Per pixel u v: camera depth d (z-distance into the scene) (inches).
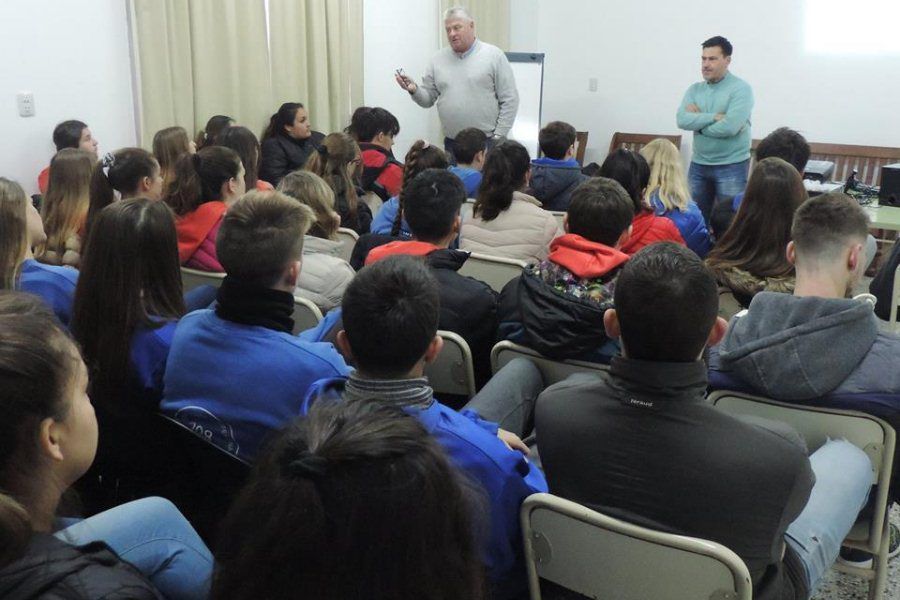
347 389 47.1
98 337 60.3
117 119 169.6
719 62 201.0
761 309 61.3
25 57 149.6
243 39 191.2
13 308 32.5
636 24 271.0
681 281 43.2
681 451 43.3
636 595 45.6
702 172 211.2
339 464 22.5
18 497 29.8
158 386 61.1
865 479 56.3
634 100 277.7
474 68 203.2
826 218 64.9
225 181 103.0
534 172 142.6
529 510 47.2
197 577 40.1
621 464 45.2
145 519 39.8
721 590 42.1
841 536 53.4
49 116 155.6
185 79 179.3
